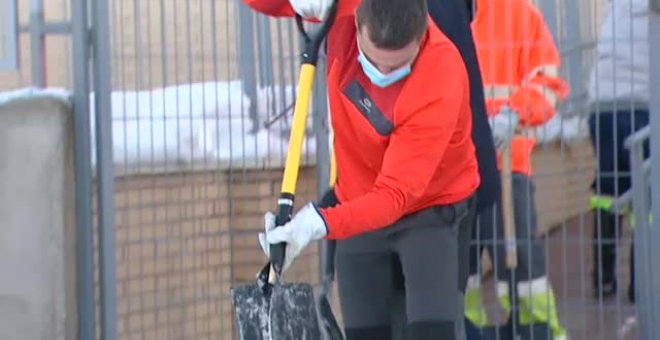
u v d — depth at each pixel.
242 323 11.74
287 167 11.74
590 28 17.38
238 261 16.31
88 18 14.11
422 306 12.06
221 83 16.38
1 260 13.69
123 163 15.06
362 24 11.39
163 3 15.49
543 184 17.70
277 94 16.69
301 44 13.98
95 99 14.16
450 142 11.99
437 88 11.48
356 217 11.29
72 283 14.20
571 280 17.41
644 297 14.80
